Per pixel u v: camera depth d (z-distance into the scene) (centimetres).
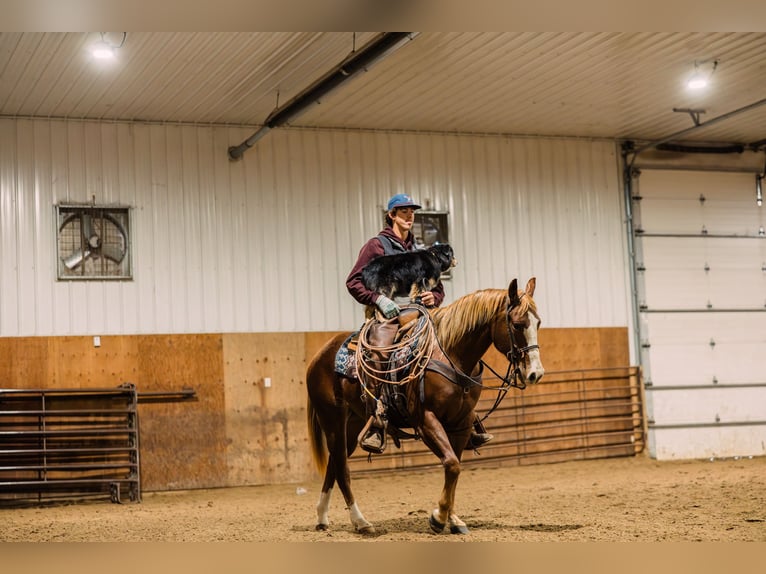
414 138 1549
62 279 1335
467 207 1563
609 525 756
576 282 1611
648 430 1619
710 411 1648
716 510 855
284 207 1462
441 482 1356
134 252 1376
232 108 1372
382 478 1435
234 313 1417
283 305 1444
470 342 664
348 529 770
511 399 1547
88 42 1097
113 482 1261
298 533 751
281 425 1420
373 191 1512
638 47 1220
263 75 1243
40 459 1282
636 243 1648
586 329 1602
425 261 712
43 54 1130
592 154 1653
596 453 1587
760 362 1689
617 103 1463
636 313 1636
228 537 745
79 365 1328
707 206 1698
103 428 1302
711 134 1659
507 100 1420
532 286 667
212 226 1420
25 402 1290
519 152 1608
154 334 1370
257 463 1402
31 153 1339
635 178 1666
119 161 1381
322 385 752
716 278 1686
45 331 1323
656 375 1630
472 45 1185
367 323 728
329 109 1417
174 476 1360
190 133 1423
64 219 1348
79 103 1312
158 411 1363
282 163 1469
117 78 1227
